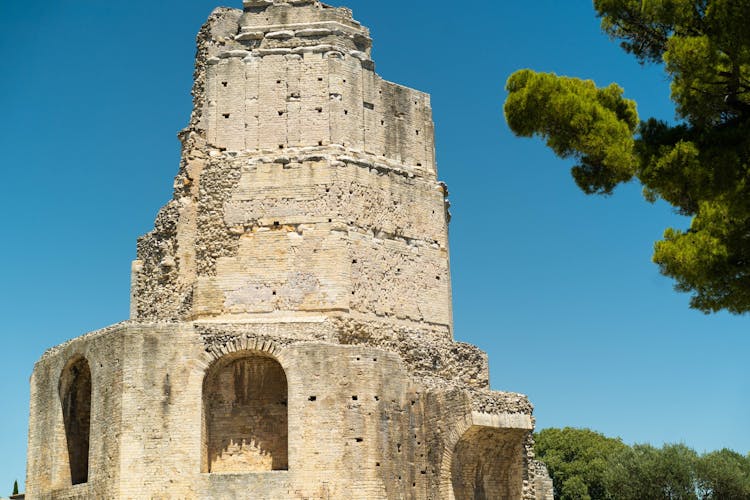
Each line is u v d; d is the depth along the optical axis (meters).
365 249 52.56
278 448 47.31
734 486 77.62
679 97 34.06
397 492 46.09
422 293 54.34
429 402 48.84
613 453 89.38
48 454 50.53
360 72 55.00
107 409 46.06
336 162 52.72
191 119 55.22
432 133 57.25
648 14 35.34
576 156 37.66
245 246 52.16
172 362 46.00
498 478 50.81
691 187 33.34
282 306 51.25
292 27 55.03
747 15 31.80
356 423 45.44
